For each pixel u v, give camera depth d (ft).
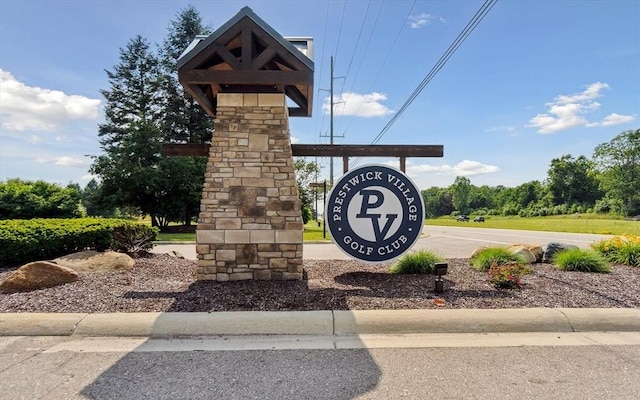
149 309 14.44
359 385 9.62
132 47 93.09
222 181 19.49
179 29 95.14
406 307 14.65
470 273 21.52
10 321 13.20
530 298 15.88
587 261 21.91
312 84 19.17
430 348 11.92
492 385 9.58
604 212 173.88
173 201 83.30
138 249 27.73
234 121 19.71
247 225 19.40
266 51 18.95
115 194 82.64
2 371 10.39
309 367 10.63
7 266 22.35
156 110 93.97
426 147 21.43
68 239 23.73
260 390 9.41
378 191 21.07
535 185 252.83
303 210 98.58
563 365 10.69
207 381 9.86
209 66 21.02
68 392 9.29
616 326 13.60
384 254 21.01
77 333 13.03
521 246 26.43
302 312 13.91
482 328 13.44
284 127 19.80
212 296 16.08
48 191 60.03
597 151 176.45
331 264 25.16
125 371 10.41
